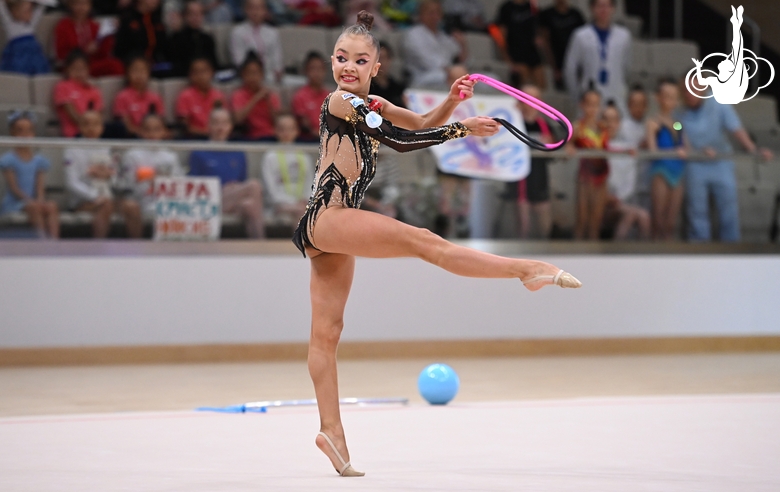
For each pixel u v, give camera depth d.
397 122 7.94
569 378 17.38
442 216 20.86
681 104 22.58
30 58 21.33
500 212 21.27
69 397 14.59
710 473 7.67
